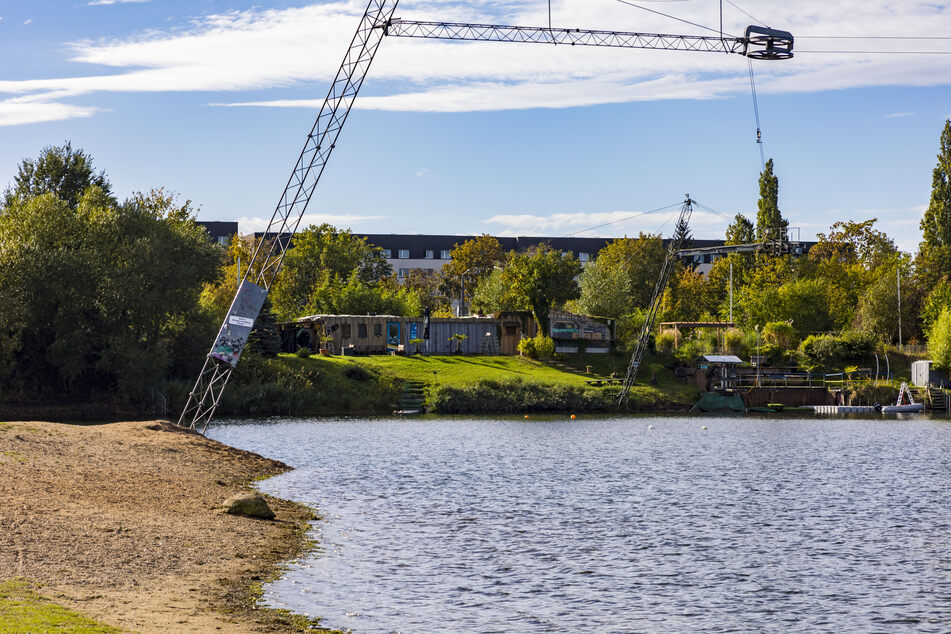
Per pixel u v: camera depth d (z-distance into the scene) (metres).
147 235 87.50
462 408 93.81
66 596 19.83
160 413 81.69
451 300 183.75
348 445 62.50
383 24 66.75
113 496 31.84
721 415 96.81
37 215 84.44
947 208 153.00
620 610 23.28
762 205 165.12
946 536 32.91
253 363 93.56
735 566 28.11
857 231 185.00
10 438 39.22
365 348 111.06
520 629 21.53
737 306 144.25
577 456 57.75
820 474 49.94
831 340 117.06
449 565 27.34
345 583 24.66
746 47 80.44
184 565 24.34
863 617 23.17
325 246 158.88
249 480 42.78
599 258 170.38
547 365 111.00
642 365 114.06
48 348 79.94
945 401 104.38
